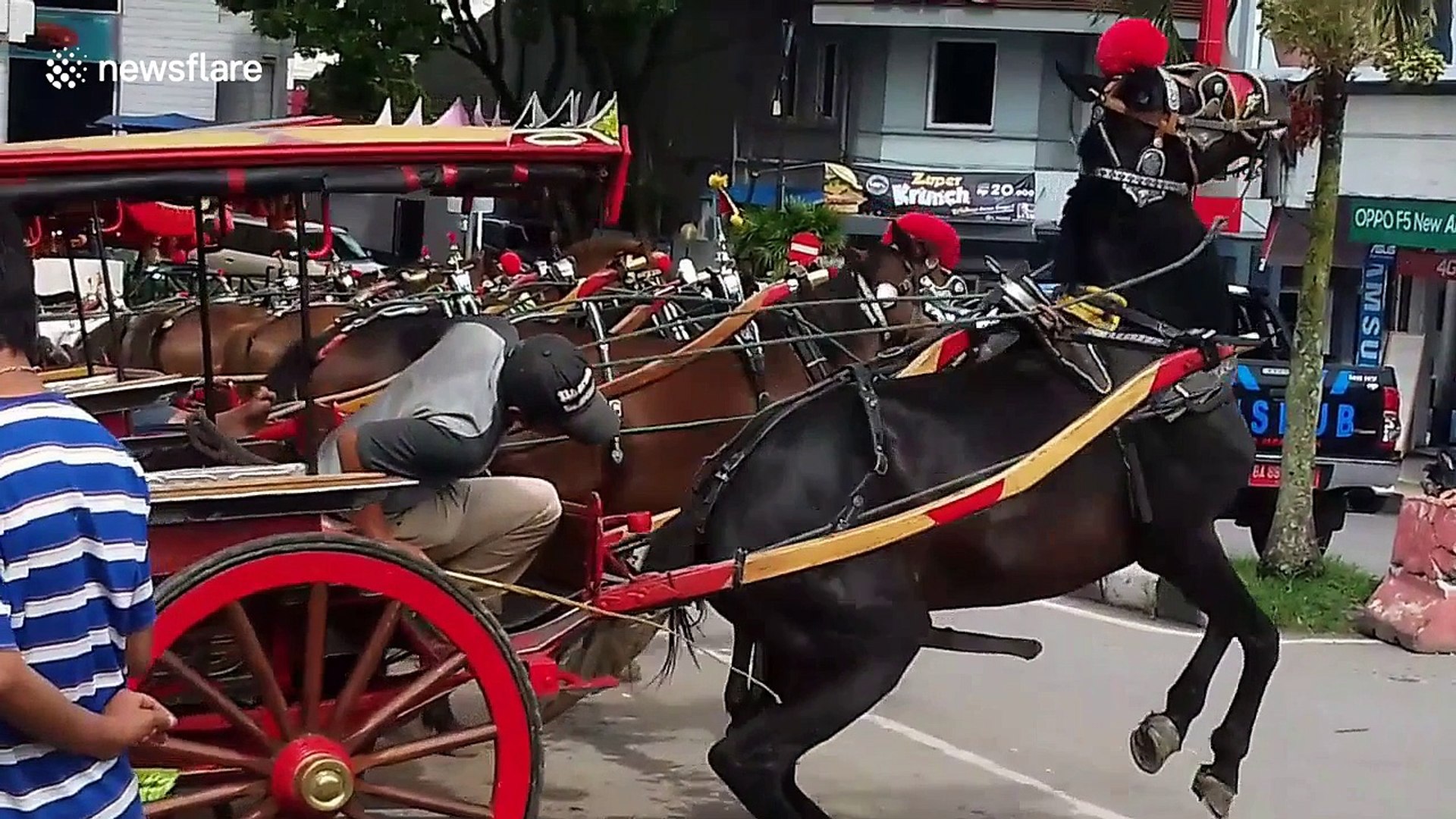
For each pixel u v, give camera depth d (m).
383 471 5.21
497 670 5.06
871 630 5.59
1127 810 7.19
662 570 5.77
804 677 5.65
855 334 7.16
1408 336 21.78
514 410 5.36
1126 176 6.55
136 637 3.46
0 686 3.14
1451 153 19.81
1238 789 7.26
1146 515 6.18
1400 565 10.98
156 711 3.44
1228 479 6.44
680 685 9.18
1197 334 6.37
